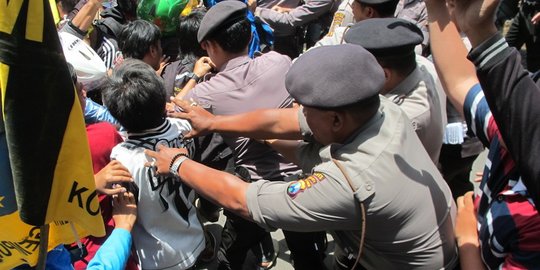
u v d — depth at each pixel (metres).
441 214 1.50
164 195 1.90
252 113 1.82
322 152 1.45
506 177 1.23
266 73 2.22
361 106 1.36
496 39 0.93
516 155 0.96
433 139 1.95
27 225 1.38
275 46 4.37
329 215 1.38
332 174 1.37
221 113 2.23
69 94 1.19
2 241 1.41
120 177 1.67
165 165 1.64
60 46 1.15
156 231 1.94
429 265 1.48
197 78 2.65
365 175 1.35
